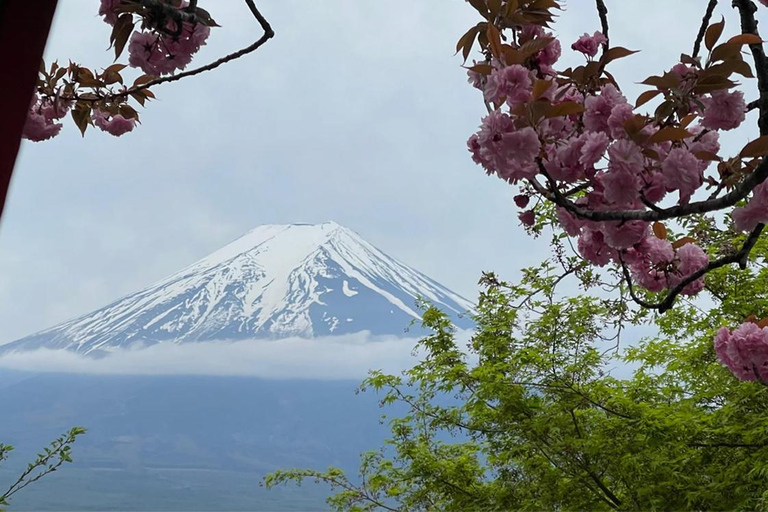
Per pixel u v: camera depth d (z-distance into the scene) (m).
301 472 6.15
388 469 5.76
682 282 1.80
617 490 5.05
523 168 1.57
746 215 1.60
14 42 0.79
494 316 5.33
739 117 1.55
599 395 4.79
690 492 4.29
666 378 5.10
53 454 3.19
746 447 4.37
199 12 1.63
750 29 1.53
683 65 1.52
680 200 1.54
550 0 1.66
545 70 1.71
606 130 1.59
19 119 0.80
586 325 5.04
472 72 1.72
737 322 4.87
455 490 5.39
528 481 5.32
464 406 5.13
